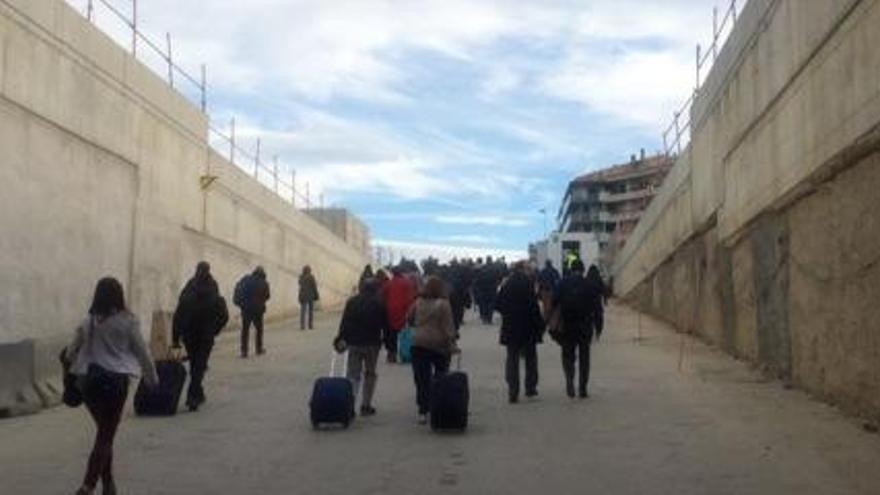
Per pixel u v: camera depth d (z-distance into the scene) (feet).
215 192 108.88
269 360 77.77
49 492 33.19
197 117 100.58
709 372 64.64
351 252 218.79
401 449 40.63
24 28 59.77
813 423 43.96
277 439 43.29
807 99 51.34
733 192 74.13
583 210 508.94
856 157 43.01
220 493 32.91
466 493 32.60
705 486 32.99
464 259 119.65
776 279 59.93
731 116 74.59
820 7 48.37
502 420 47.47
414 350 46.91
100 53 72.54
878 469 34.71
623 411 49.52
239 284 82.23
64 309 65.67
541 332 54.19
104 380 29.94
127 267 79.15
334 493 32.78
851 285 44.55
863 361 43.06
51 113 63.87
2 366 51.11
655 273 125.59
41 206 62.49
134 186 80.84
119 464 37.86
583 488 33.06
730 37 74.74
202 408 52.85
